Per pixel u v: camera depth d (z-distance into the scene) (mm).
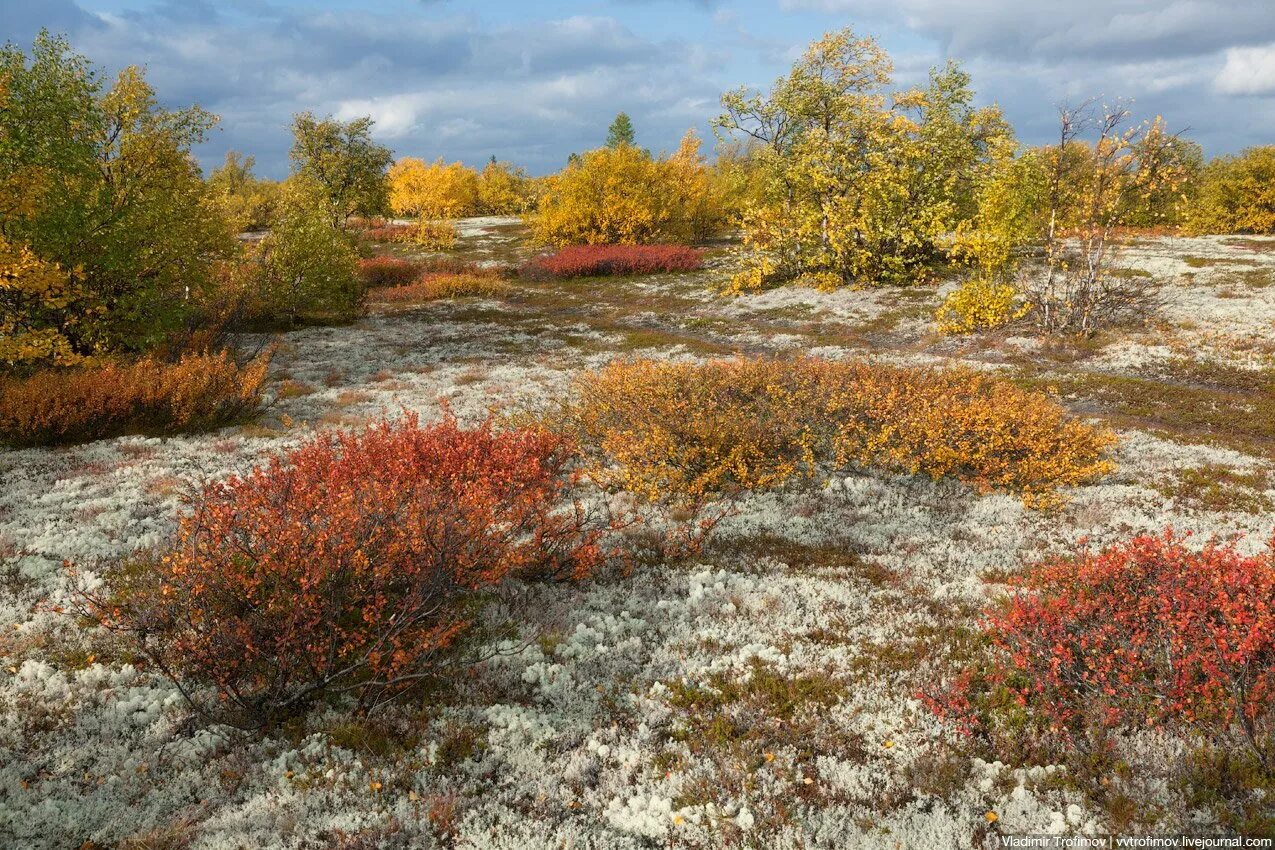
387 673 6090
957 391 13641
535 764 5316
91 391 13648
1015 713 5699
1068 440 11633
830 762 5273
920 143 29828
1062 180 22016
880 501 10648
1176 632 5441
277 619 5891
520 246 53188
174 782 5039
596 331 26688
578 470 11023
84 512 9609
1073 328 21812
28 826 4609
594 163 47062
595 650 6801
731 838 4633
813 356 21781
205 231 21266
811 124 33438
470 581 7234
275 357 21828
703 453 11281
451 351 23234
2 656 6453
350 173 48656
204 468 11570
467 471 9219
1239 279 26391
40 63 17531
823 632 7129
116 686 6078
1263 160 42625
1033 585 7383
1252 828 4406
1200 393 16328
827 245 32500
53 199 16797
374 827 4699
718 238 54656
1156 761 5016
